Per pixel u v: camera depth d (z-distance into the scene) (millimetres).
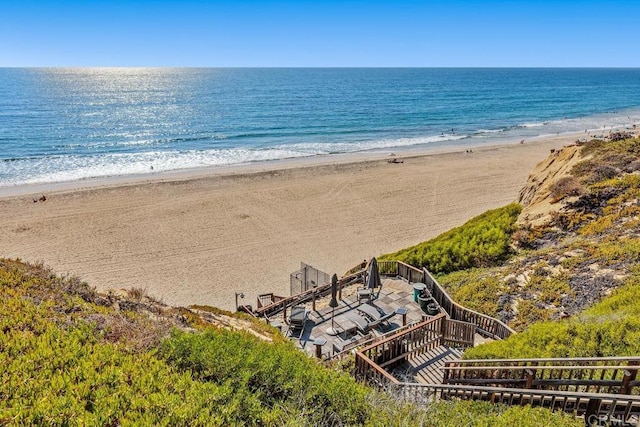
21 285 7586
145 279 20609
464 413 6012
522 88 152500
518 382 6969
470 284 15477
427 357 10852
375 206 30625
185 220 27516
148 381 5125
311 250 23938
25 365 4930
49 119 70625
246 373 5527
